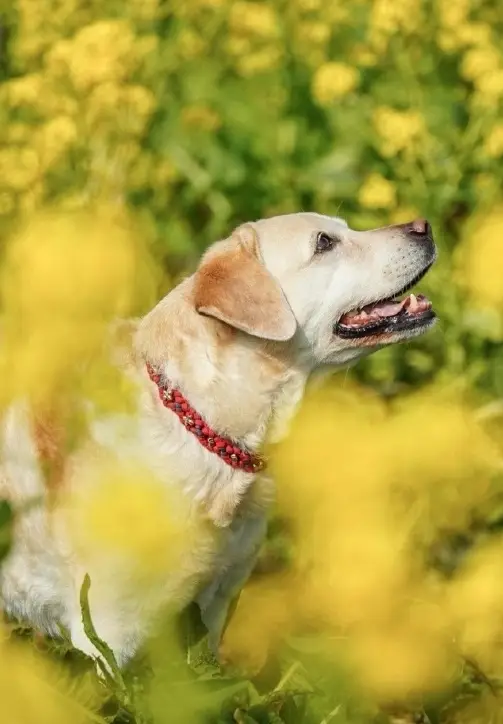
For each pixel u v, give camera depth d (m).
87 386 6.86
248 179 10.62
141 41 10.60
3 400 7.21
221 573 7.11
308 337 7.09
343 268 7.15
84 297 8.41
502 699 6.42
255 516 7.05
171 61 11.11
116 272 8.72
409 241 7.29
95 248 8.62
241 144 10.66
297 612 7.03
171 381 6.78
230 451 6.80
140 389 6.80
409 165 9.94
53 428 6.93
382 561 6.71
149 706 5.72
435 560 8.62
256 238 7.14
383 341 7.26
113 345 7.01
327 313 7.14
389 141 9.76
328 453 7.41
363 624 6.43
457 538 8.77
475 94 10.34
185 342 6.82
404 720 6.71
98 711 5.91
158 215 10.71
